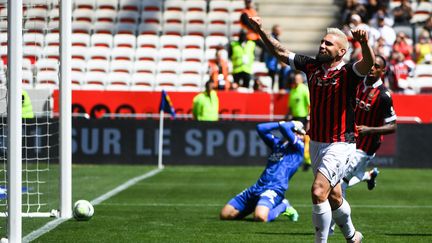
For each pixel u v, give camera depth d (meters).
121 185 43.97
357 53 58.88
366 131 26.41
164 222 29.27
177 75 66.44
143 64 67.06
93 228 27.28
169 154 57.31
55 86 60.81
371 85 26.72
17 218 22.72
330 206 21.66
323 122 21.05
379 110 26.73
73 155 57.25
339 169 20.94
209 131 57.12
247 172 52.94
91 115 60.28
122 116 57.97
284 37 73.69
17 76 22.52
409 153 57.41
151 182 45.84
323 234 21.00
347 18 67.88
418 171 55.62
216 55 62.34
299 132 30.61
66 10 29.62
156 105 60.16
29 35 60.91
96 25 71.00
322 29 74.06
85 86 65.56
